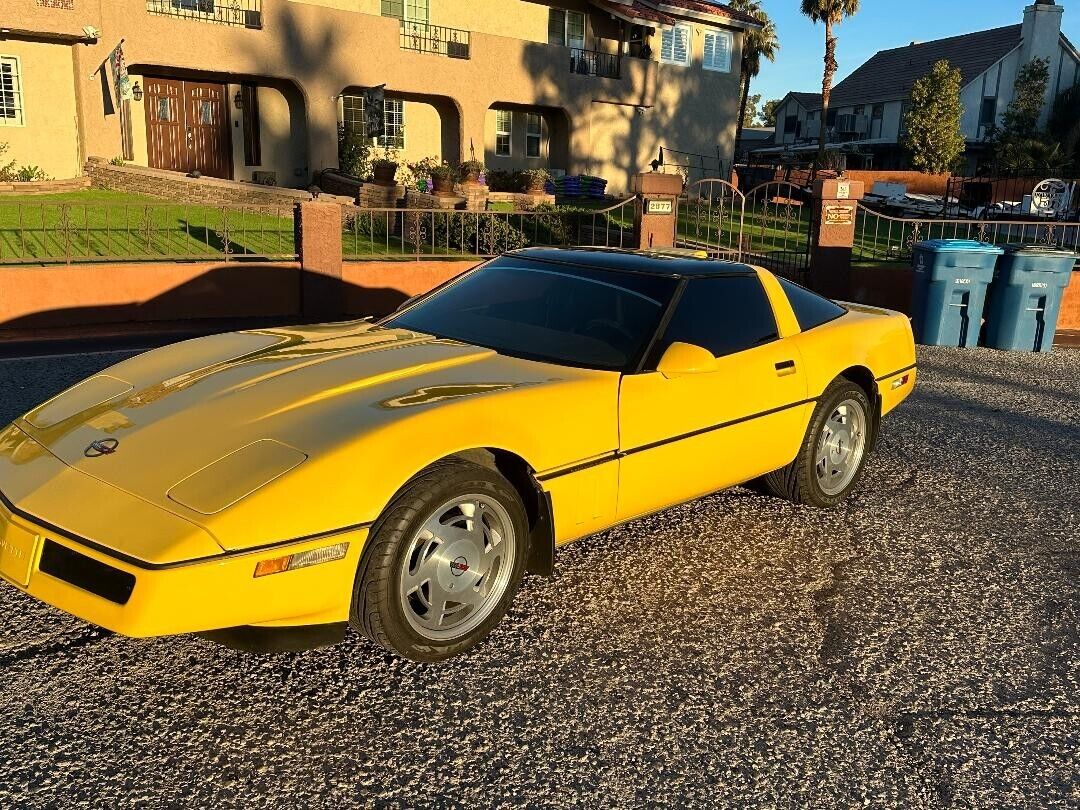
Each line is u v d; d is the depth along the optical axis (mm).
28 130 18250
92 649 3193
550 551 3416
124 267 9891
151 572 2488
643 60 28609
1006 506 5133
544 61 25953
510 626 3490
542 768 2658
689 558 4215
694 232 19062
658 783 2623
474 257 12398
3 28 16797
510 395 3281
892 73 52281
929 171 38062
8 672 3020
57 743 2662
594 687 3098
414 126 25219
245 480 2711
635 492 3734
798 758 2775
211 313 10555
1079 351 10805
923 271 10766
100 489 2760
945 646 3506
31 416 3428
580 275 4316
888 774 2723
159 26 18719
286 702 2920
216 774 2561
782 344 4508
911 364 5504
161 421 3070
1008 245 10859
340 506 2732
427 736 2779
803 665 3314
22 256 9969
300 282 10953
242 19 20734
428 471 2990
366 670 3133
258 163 22453
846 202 12188
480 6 25719
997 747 2881
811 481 4785
